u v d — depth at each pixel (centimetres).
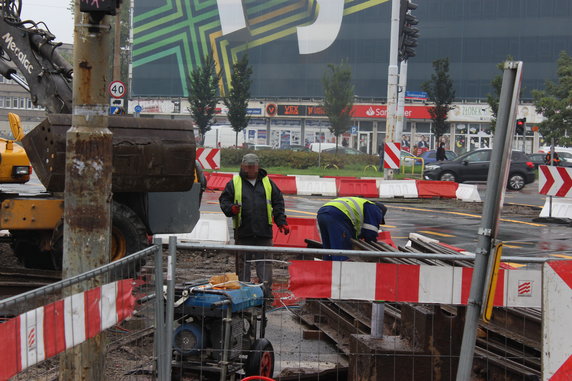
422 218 2034
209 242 1345
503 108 434
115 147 855
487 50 6912
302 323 839
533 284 573
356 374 602
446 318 586
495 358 630
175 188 889
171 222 1002
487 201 443
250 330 631
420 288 559
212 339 590
